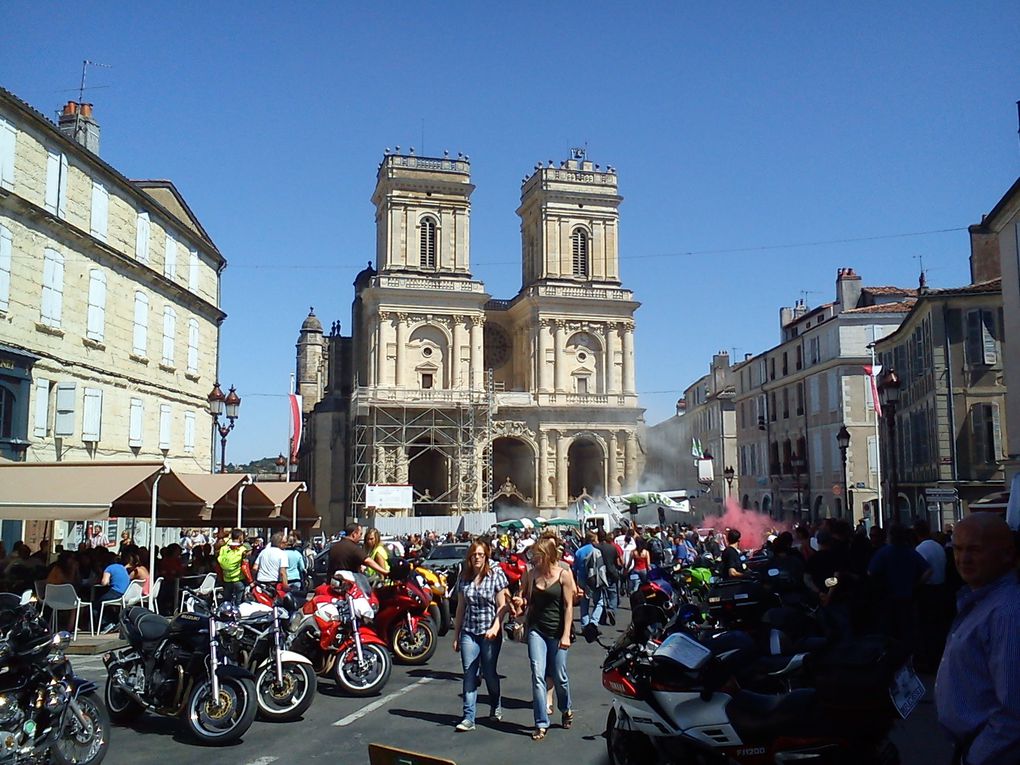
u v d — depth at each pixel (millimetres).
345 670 13273
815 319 61156
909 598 13578
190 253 39719
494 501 78875
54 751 8945
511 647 18750
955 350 34281
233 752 9992
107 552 22703
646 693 7930
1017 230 24828
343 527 77875
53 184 27969
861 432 52375
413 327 74375
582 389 77812
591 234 80188
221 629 10969
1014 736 4078
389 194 76250
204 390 41656
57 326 28141
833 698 6770
